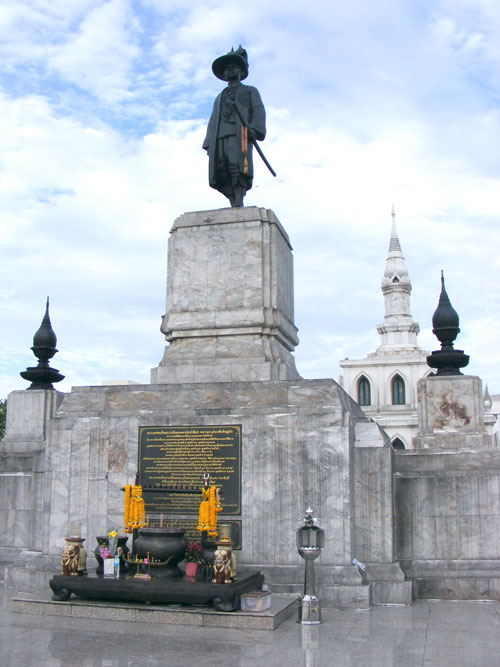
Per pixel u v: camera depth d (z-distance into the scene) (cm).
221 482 1827
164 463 1877
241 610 1477
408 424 8419
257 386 1909
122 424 1934
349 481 1775
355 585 1694
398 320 9906
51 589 1689
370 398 8931
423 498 1973
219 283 2139
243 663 1181
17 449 2330
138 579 1526
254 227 2144
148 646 1286
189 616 1457
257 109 2338
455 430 2186
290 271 2333
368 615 1611
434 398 2219
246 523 1797
